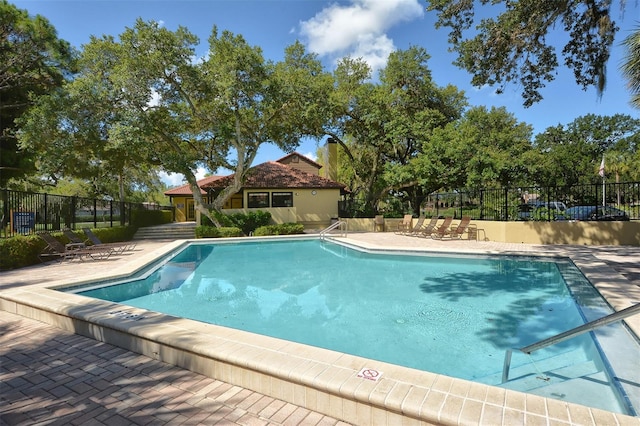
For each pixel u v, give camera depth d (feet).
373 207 84.23
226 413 9.13
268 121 66.23
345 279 30.53
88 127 52.24
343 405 8.73
